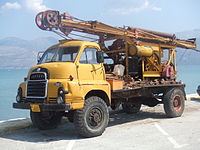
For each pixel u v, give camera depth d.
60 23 7.88
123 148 5.77
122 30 9.47
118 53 9.86
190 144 5.95
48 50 8.03
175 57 11.37
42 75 6.84
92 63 7.42
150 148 5.71
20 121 8.54
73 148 5.91
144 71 9.73
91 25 8.66
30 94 7.01
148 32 10.66
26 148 6.05
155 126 8.04
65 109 6.20
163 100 9.62
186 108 11.74
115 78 8.32
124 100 9.02
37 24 7.63
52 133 7.56
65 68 6.73
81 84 6.69
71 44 7.50
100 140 6.51
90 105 6.77
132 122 8.88
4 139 6.91
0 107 19.33
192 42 12.77
